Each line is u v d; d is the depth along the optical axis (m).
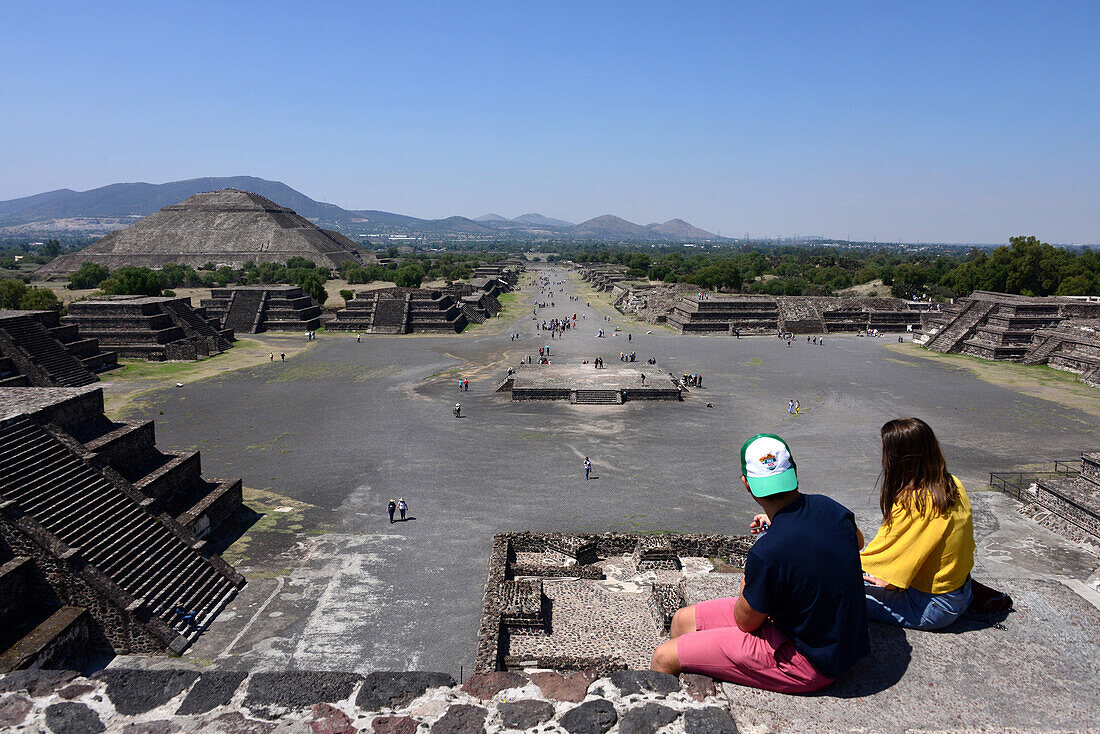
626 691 6.06
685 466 49.56
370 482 45.62
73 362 75.12
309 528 38.28
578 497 43.31
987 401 68.88
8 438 30.48
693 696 5.98
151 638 26.66
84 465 32.03
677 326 123.81
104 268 188.62
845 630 5.84
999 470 47.84
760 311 124.06
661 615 23.28
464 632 28.14
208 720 5.79
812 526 6.04
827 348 104.00
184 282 196.62
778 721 5.65
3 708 5.88
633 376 78.00
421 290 125.75
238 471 47.47
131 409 64.38
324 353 97.75
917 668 6.29
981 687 6.01
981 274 143.50
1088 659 6.42
